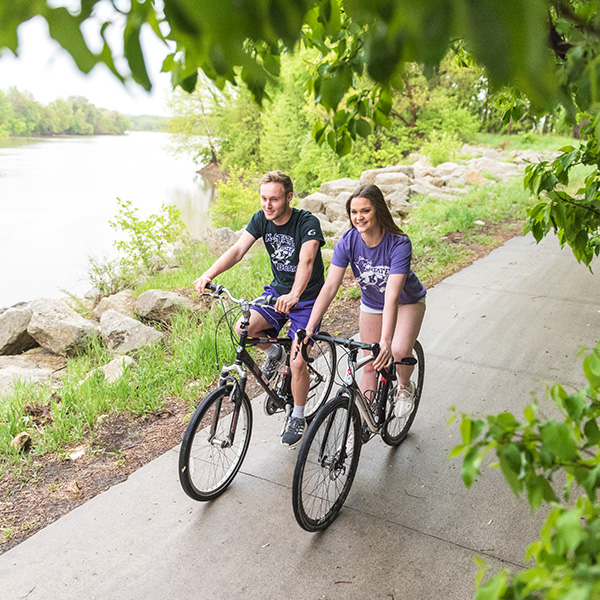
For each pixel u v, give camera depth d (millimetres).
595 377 1242
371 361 3441
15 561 3059
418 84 31031
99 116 97125
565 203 3135
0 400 4793
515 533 3154
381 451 3949
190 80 869
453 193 14258
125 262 9398
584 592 759
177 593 2834
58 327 6254
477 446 1094
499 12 381
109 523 3320
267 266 8031
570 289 7004
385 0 431
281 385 3930
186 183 33312
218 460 3611
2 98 72438
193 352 5422
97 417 4484
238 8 436
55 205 23359
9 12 415
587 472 1110
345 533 3193
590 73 1341
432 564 2959
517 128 39094
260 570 2955
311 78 2316
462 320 6148
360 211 3270
